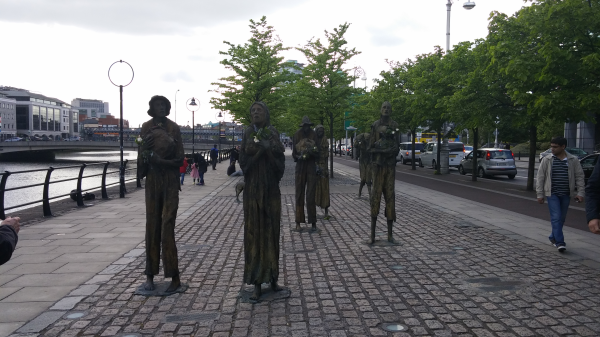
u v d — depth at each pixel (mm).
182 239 8852
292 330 4379
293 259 7242
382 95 32000
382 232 9570
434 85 25125
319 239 8844
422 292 5520
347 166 39094
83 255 7375
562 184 7676
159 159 5336
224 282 5961
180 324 4539
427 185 21250
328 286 5797
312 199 9648
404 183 22375
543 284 5801
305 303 5145
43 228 9758
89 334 4305
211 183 22562
